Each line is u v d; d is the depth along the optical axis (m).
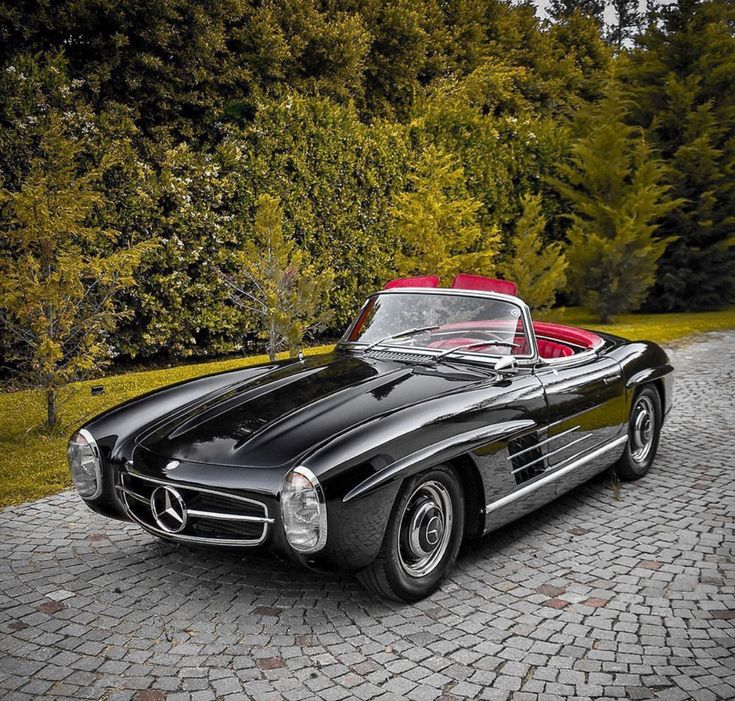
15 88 8.10
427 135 13.16
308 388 3.79
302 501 2.89
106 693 2.66
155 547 4.00
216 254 9.91
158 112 11.52
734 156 17.36
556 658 2.88
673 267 17.72
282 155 10.49
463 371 3.95
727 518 4.39
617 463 4.98
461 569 3.71
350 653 2.92
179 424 3.57
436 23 20.09
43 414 6.93
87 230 6.36
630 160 16.48
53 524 4.35
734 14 18.16
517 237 13.60
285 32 13.48
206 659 2.88
